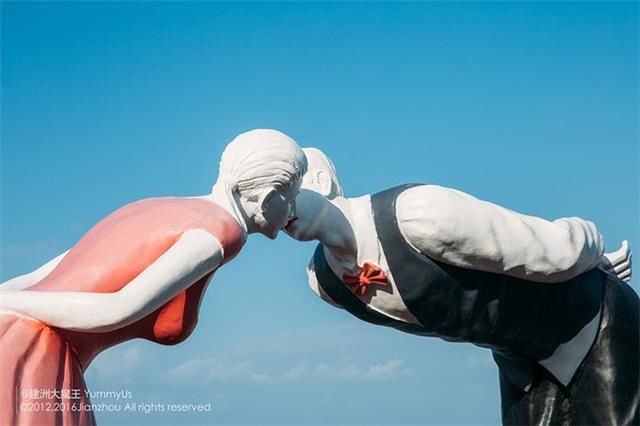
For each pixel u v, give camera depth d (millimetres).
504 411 5719
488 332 5219
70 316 4230
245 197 4641
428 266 4977
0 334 4242
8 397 4188
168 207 4512
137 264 4387
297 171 4672
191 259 4340
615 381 5312
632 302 5453
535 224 5016
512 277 5109
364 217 5051
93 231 4574
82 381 4422
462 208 4863
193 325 4613
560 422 5461
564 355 5352
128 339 4531
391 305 5109
